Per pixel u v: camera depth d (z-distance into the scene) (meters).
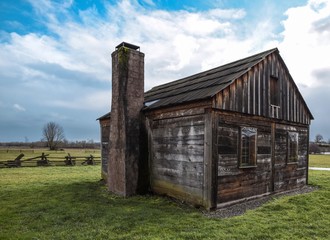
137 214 7.40
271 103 11.07
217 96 8.28
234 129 9.01
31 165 24.58
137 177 10.46
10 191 11.07
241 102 9.20
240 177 9.09
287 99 12.00
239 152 9.10
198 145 8.59
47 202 8.96
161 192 10.22
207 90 8.98
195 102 8.70
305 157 13.25
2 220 6.89
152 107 10.46
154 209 8.04
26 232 5.98
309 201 9.10
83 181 14.27
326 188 11.94
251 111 9.64
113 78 11.36
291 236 5.73
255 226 6.35
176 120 9.62
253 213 7.59
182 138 9.30
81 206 8.38
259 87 10.20
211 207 7.93
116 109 11.02
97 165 25.66
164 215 7.35
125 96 10.59
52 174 17.70
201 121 8.55
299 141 12.83
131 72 10.88
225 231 5.99
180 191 9.23
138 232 5.93
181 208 8.27
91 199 9.48
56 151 49.03
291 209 8.05
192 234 5.73
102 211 7.75
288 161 11.79
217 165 8.23
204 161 8.27
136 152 10.58
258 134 10.11
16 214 7.45
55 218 7.04
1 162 22.67
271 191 10.55
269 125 10.76
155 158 10.66
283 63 11.76
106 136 14.40
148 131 11.09
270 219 6.96
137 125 10.80
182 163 9.23
